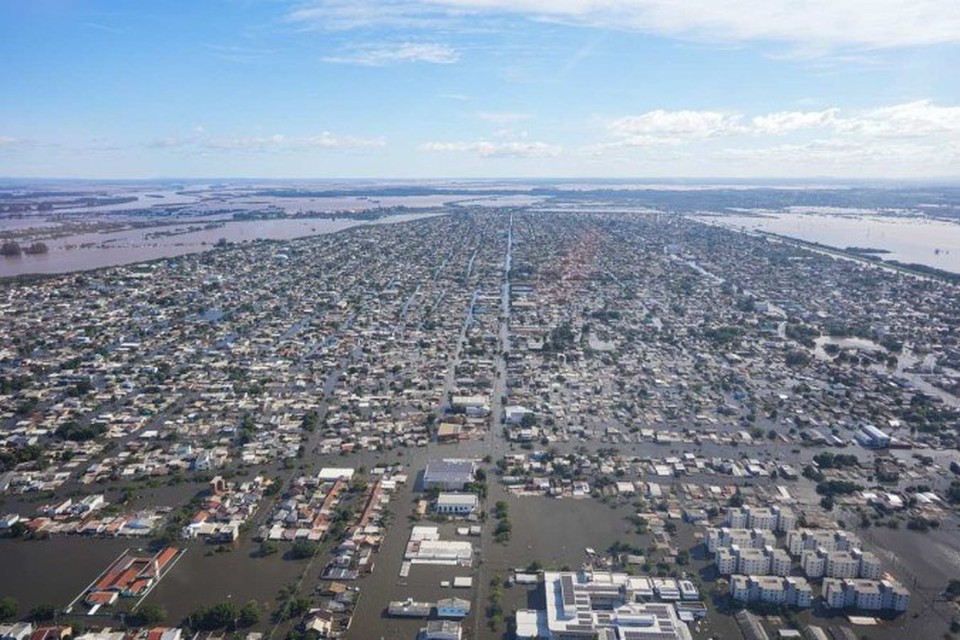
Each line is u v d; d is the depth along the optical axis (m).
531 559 191.88
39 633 160.50
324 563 191.12
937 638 163.25
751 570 184.88
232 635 162.75
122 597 176.25
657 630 159.62
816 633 163.62
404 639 161.88
